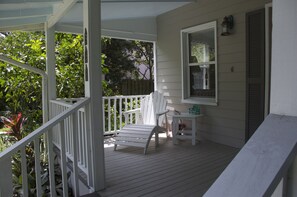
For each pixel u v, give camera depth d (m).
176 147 4.76
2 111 6.97
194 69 5.53
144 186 3.10
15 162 4.15
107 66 10.87
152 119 5.43
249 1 4.17
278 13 0.98
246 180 0.85
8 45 7.12
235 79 4.49
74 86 7.56
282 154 0.87
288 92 0.96
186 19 5.45
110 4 4.65
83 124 3.21
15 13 4.01
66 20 5.22
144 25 6.27
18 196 3.62
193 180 3.24
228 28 4.48
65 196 2.89
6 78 6.88
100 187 3.01
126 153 4.48
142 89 10.91
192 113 5.12
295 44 0.93
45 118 5.08
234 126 4.58
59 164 4.38
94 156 2.97
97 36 2.96
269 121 0.98
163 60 6.23
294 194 0.91
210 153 4.32
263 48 3.97
